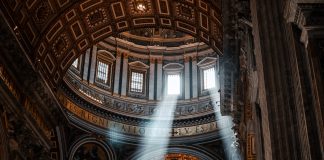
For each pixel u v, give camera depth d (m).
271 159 9.62
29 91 19.45
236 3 14.73
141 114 36.19
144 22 25.20
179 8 23.25
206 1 20.73
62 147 31.28
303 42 9.62
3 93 16.80
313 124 8.84
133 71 38.16
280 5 10.98
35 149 20.61
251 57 14.66
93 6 23.16
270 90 10.13
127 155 34.50
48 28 21.80
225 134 34.19
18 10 19.12
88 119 33.75
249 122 17.61
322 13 9.36
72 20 23.11
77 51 25.23
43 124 21.56
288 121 9.72
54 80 24.03
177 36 38.84
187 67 38.31
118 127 35.06
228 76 19.84
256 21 11.19
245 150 20.12
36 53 21.11
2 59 16.92
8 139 17.36
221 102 21.94
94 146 33.84
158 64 38.66
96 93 35.06
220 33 21.53
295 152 9.40
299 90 9.36
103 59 37.09
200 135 35.03
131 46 38.47
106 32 25.47
